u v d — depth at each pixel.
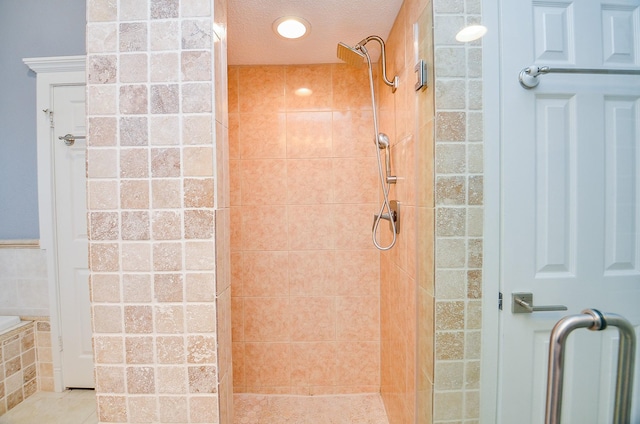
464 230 0.83
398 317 1.23
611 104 0.74
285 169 1.56
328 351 1.58
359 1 1.08
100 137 0.77
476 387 0.84
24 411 1.41
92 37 0.77
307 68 1.54
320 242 1.57
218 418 0.78
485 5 0.80
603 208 0.75
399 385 1.22
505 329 0.82
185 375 0.78
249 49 1.40
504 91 0.80
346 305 1.58
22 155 1.57
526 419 0.82
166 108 0.77
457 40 0.81
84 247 1.55
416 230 0.98
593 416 0.75
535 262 0.80
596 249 0.76
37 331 1.54
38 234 1.57
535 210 0.80
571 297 0.78
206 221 0.77
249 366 1.58
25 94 1.56
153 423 0.78
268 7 1.10
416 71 0.93
